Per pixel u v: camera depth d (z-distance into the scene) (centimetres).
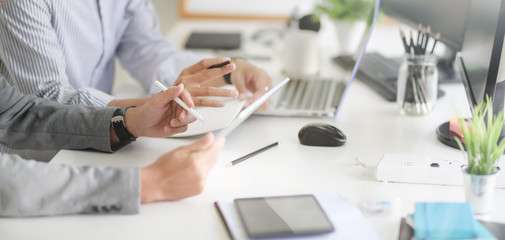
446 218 84
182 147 102
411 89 140
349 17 210
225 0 269
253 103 123
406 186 103
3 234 88
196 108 133
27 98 125
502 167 102
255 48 221
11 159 100
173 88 115
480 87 122
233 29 251
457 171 103
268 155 118
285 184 104
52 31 149
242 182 105
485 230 84
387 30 238
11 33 142
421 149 120
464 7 142
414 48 140
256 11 269
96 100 141
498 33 115
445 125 130
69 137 121
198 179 97
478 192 91
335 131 122
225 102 137
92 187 95
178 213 94
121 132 120
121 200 94
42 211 93
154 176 97
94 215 94
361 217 90
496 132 90
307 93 157
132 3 183
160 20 320
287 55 185
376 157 116
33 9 143
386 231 88
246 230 85
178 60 179
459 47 146
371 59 190
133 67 187
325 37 240
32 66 145
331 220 89
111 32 175
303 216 89
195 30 248
